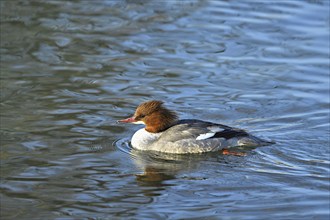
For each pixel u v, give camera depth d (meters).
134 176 13.91
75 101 17.41
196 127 15.41
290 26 22.53
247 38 21.67
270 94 18.11
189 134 15.27
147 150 15.28
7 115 16.45
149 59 20.16
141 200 12.91
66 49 20.66
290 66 19.80
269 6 24.23
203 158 14.89
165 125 15.59
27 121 16.20
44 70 19.17
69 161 14.44
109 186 13.45
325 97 17.84
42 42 21.06
